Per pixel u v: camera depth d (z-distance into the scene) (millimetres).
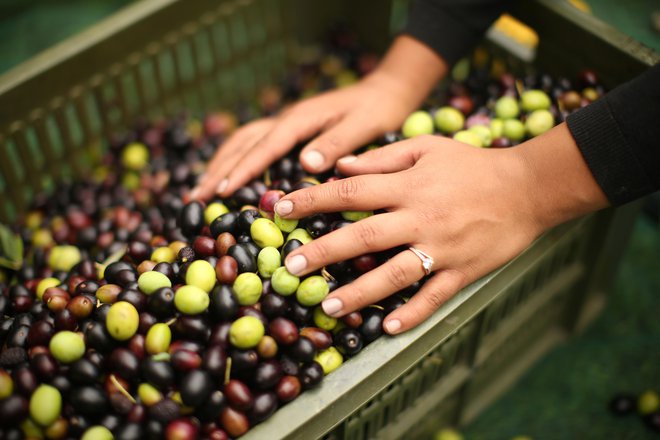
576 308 841
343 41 963
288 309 592
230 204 680
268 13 943
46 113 803
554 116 713
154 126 913
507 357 812
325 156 669
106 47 814
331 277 604
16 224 831
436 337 608
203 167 852
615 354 860
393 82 741
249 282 583
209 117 954
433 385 712
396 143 641
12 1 1202
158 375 554
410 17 757
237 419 555
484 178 601
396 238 585
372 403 638
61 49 788
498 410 826
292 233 617
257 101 1007
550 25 740
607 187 585
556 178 593
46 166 839
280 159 698
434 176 601
